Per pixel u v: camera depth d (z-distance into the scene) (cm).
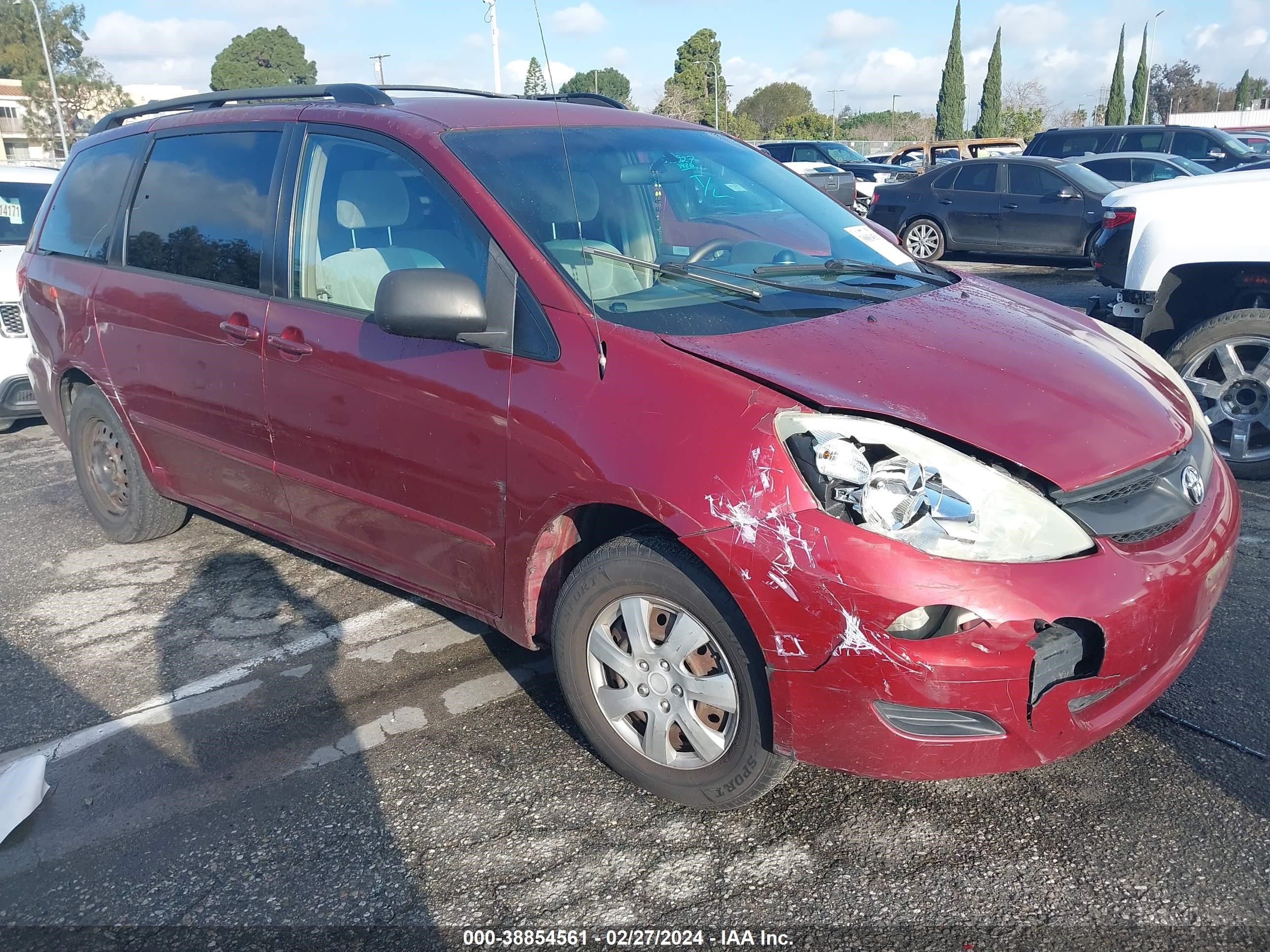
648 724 260
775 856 246
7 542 475
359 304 313
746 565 223
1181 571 233
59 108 5288
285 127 347
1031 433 232
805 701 226
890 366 250
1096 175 1319
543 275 271
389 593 405
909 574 211
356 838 258
